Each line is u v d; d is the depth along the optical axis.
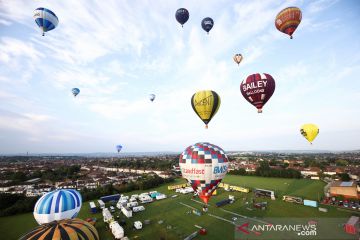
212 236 27.72
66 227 18.69
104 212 36.31
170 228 30.92
